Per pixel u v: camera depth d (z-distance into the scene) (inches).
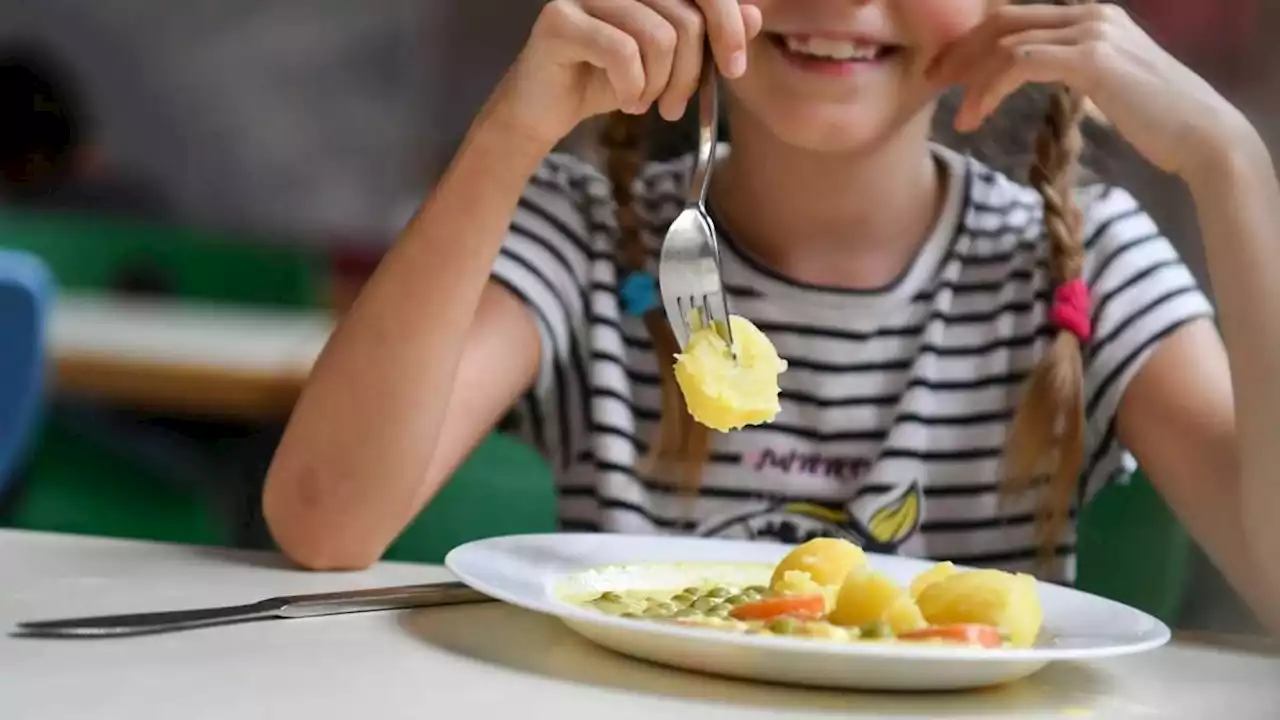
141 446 99.6
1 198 140.7
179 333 100.9
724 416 34.7
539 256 50.8
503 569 32.1
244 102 143.1
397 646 27.2
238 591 32.6
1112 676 28.7
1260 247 41.8
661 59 37.8
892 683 25.5
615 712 23.4
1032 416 48.9
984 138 58.7
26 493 95.6
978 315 51.4
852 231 51.5
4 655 24.9
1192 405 47.1
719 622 27.9
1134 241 51.6
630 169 52.9
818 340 50.9
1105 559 52.9
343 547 38.7
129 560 35.6
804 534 49.4
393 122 141.9
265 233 144.1
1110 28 44.6
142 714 21.5
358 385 41.6
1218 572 50.3
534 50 41.6
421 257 42.8
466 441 46.8
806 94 44.4
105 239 130.5
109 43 142.7
